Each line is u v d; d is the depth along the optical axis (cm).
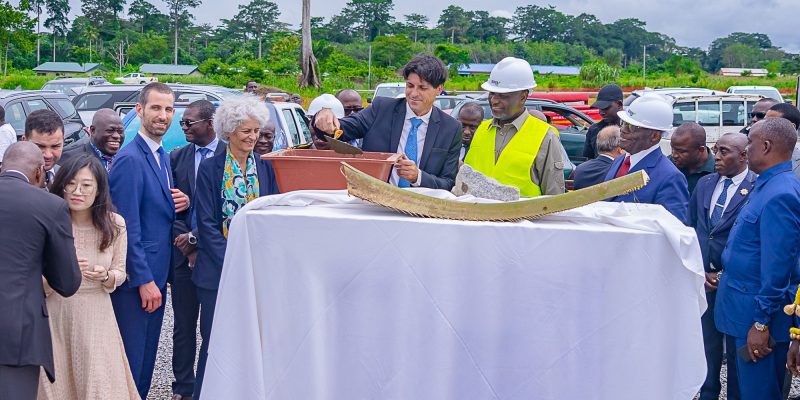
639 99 412
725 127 1653
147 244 414
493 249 258
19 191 345
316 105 530
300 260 263
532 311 259
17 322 333
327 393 269
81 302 377
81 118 1336
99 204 380
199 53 13550
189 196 465
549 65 13838
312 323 264
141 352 412
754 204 379
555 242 256
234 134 387
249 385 265
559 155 397
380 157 326
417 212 264
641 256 254
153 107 415
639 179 259
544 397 261
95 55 11962
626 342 258
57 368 374
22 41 4834
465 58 8538
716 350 458
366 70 6278
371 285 262
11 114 1130
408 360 264
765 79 7512
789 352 359
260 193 397
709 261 465
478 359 262
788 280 369
